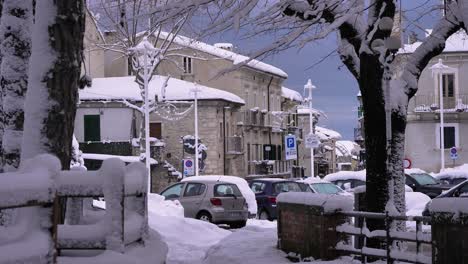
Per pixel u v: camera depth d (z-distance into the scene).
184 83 53.19
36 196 4.45
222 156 52.97
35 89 7.29
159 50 35.59
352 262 10.82
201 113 51.88
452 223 8.45
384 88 11.48
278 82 67.69
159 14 12.31
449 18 12.04
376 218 10.46
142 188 6.49
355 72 12.24
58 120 7.32
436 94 53.47
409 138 54.50
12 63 7.96
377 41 11.11
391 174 11.50
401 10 11.80
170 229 16.50
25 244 4.41
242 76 58.00
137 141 49.81
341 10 11.34
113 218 5.47
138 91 51.44
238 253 12.26
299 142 72.00
